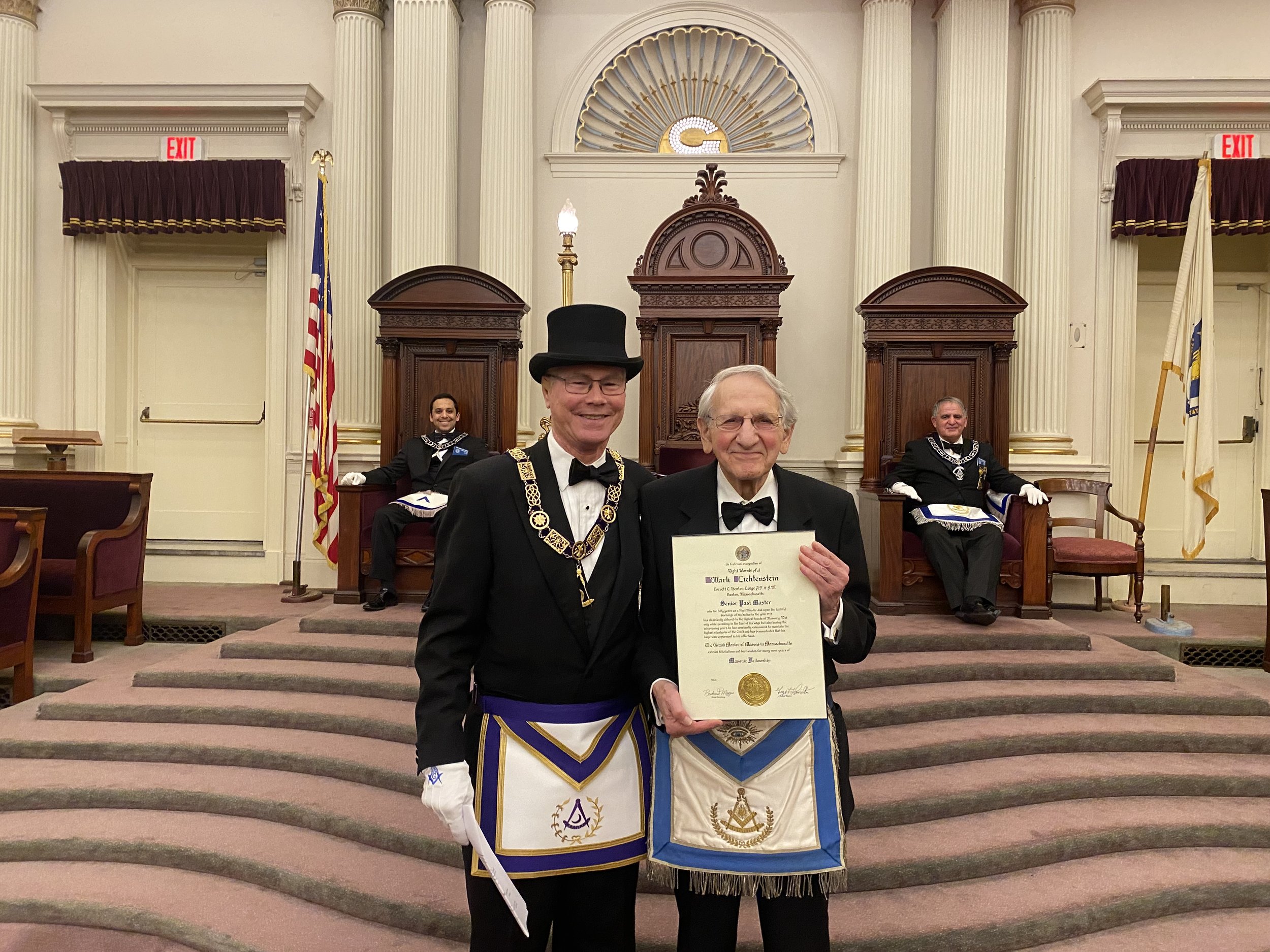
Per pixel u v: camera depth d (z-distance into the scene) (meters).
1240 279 6.42
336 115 6.03
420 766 1.56
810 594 1.51
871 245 5.88
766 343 5.61
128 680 4.05
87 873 2.78
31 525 4.18
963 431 5.20
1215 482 5.01
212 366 6.59
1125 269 5.92
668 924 2.44
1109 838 2.87
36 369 6.29
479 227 6.17
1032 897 2.58
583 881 1.67
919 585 4.79
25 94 6.16
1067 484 5.50
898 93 5.87
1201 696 3.70
